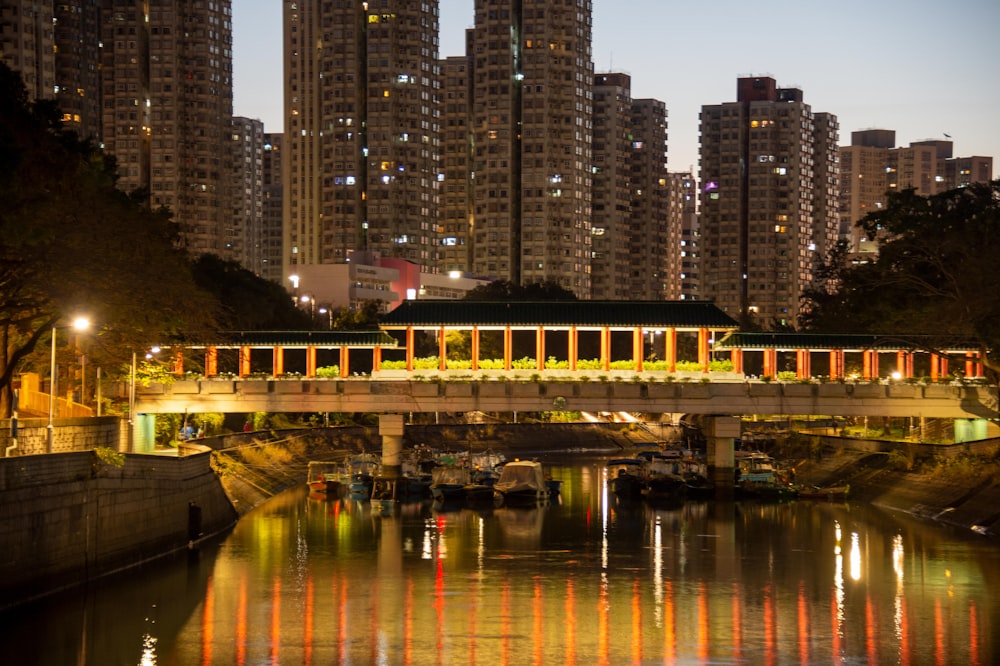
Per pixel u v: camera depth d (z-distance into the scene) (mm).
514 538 101125
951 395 122750
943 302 120000
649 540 100062
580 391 121938
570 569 86625
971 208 135500
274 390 120500
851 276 142500
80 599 70562
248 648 64000
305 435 161750
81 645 62938
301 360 188125
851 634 67938
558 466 183125
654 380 123875
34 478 66188
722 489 130375
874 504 124375
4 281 77750
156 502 84000
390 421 129375
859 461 138875
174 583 77562
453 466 143250
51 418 73750
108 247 83938
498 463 155375
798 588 79875
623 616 72062
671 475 134500
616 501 131000
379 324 123938
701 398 122625
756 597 77312
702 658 63344
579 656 63594
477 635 67438
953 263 124500
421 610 73125
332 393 121188
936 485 117312
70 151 93688
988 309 113500
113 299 85625
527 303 126312
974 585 80250
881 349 127188
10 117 79688
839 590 79125
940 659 63125
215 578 80562
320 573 84000
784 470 139125
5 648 61969
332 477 134750
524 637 67125
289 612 71938
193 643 64562
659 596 77562
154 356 120250
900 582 81438
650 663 62500
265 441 146750
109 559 75875
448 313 124812
